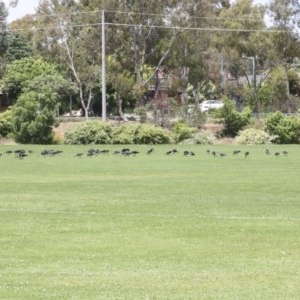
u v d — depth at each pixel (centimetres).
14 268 3888
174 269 3881
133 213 5941
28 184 8206
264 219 5606
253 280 3634
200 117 19050
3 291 3409
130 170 10050
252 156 12950
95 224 5362
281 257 4181
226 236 4850
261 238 4772
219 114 18788
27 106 17262
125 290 3438
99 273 3781
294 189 7638
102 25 19238
